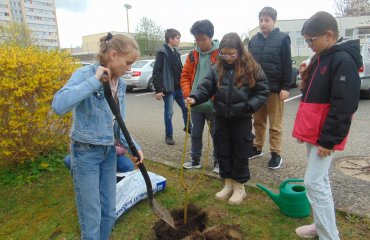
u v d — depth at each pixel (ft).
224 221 9.28
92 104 6.38
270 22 12.14
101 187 7.30
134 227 9.23
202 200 10.54
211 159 14.08
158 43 84.53
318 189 7.41
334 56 6.91
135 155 7.25
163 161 13.99
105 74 6.02
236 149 10.00
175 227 8.61
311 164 7.48
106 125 6.68
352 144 15.78
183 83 12.63
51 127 13.43
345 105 6.68
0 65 11.67
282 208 9.43
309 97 7.45
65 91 5.72
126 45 6.23
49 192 11.65
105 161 7.22
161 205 9.56
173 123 21.59
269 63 12.09
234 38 9.15
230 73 9.50
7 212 10.55
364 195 10.28
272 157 12.77
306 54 93.45
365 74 26.43
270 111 12.53
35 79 12.03
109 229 7.63
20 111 12.26
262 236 8.54
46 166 13.12
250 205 10.10
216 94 9.74
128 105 29.86
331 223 7.52
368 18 87.04
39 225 9.68
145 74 38.47
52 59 13.19
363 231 8.49
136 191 10.14
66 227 9.48
